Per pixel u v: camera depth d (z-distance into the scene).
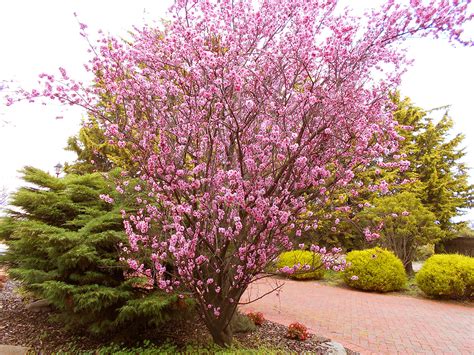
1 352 3.62
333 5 3.66
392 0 3.12
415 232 9.91
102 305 3.66
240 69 3.19
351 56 3.40
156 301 3.55
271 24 3.83
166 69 3.77
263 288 8.62
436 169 13.01
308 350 4.10
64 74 3.33
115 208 4.25
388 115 3.66
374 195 10.38
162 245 3.41
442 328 5.68
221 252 3.57
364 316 6.32
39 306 5.08
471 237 12.57
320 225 4.30
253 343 4.25
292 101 3.69
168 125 3.62
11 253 4.68
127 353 3.45
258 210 3.07
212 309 3.75
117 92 3.50
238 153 3.52
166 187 3.45
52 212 4.52
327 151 3.51
